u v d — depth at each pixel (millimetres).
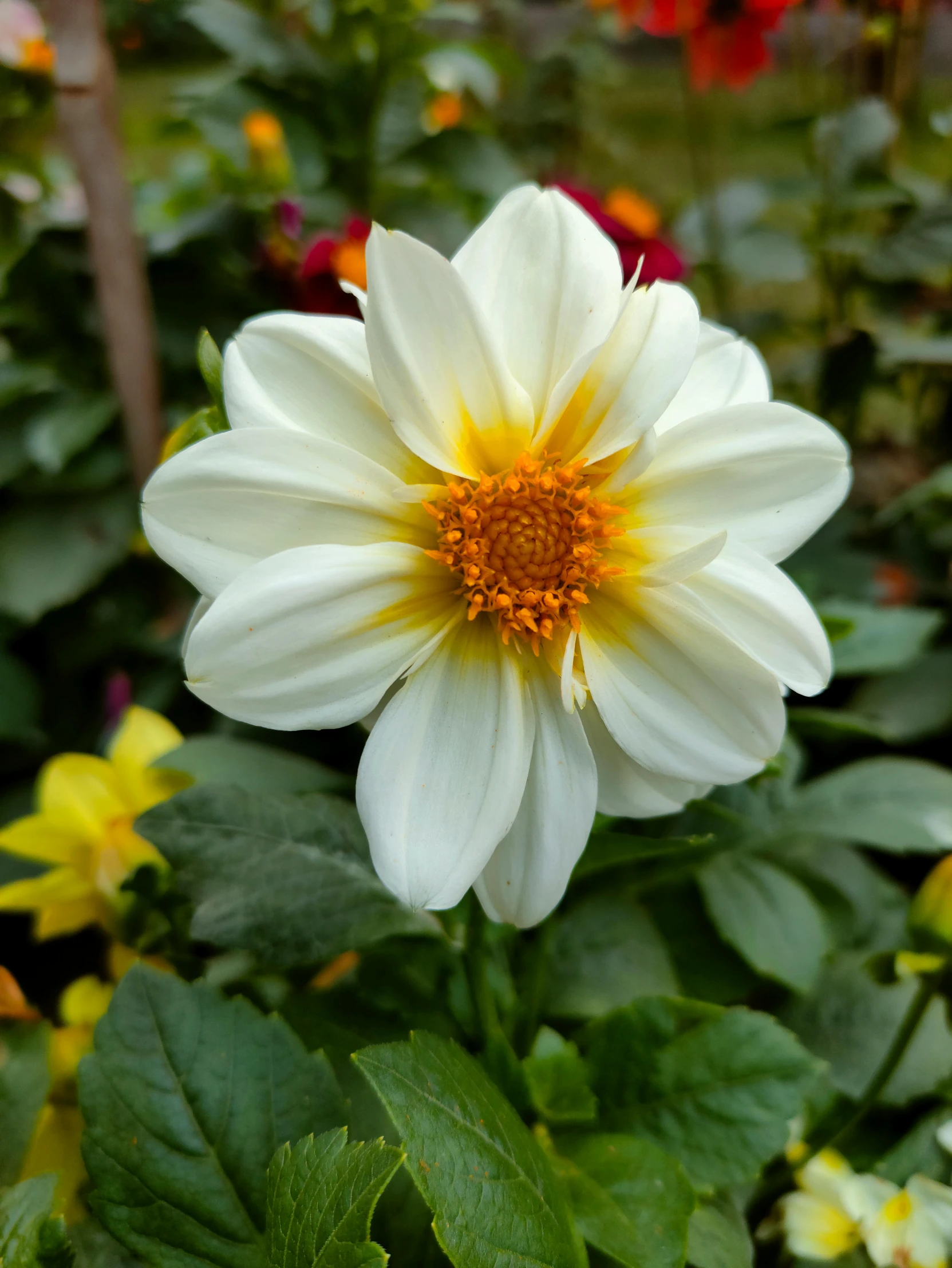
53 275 379
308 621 146
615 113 959
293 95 383
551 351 160
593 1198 165
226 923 184
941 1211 187
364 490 155
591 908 228
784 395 453
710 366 173
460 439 160
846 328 420
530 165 645
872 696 313
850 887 262
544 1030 188
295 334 157
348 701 150
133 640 370
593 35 656
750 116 867
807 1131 210
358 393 159
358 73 384
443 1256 175
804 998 233
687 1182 164
